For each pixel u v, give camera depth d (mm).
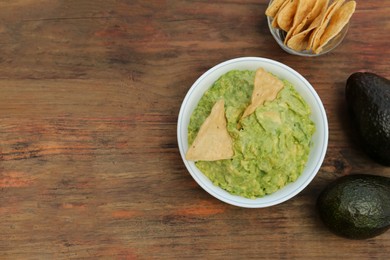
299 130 581
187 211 613
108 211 613
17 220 612
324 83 635
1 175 618
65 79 631
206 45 638
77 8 642
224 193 582
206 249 609
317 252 609
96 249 610
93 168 619
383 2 644
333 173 620
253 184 575
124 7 643
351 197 558
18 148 622
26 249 609
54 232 611
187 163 580
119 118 626
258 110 564
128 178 618
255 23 641
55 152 622
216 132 565
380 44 641
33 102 628
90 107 628
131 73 633
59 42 636
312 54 616
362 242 611
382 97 570
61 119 626
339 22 577
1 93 629
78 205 614
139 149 622
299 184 581
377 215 554
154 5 643
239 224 612
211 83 605
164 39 638
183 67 635
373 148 586
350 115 604
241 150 562
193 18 641
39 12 641
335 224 568
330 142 625
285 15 588
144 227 612
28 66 632
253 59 596
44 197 616
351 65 637
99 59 634
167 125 625
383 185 568
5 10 641
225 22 641
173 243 610
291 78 599
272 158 563
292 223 612
